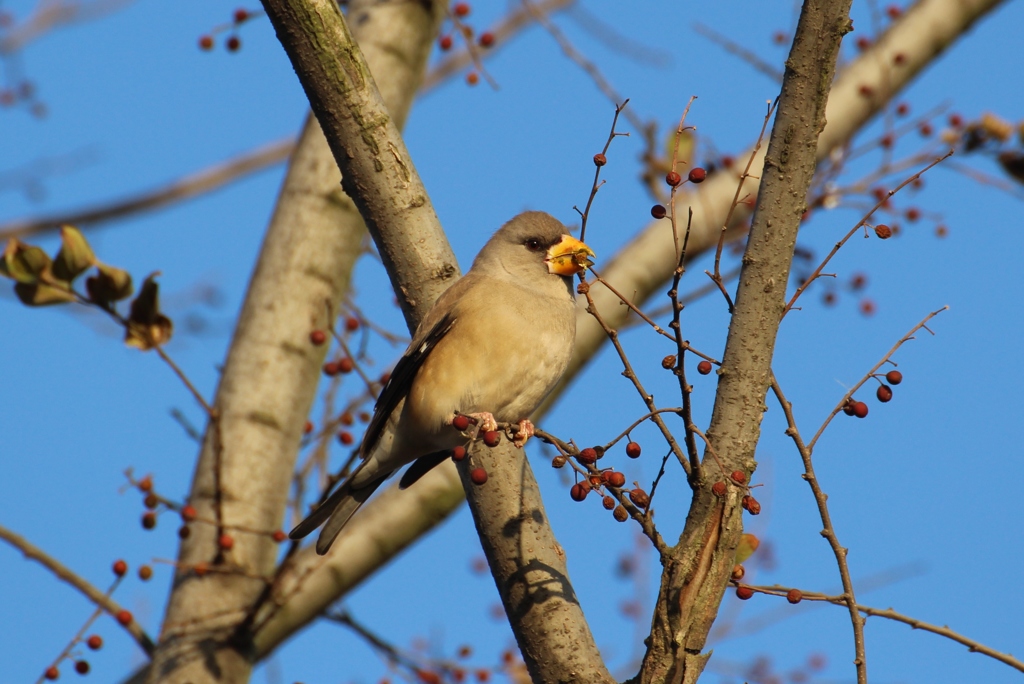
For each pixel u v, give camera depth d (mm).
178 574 10781
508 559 8398
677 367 6824
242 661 10398
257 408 11219
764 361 7246
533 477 8742
